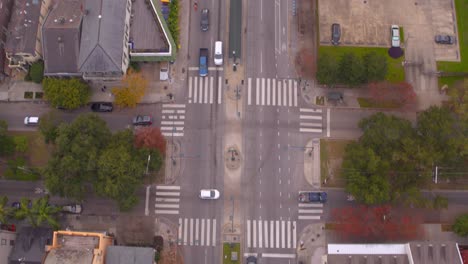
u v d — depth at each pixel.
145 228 115.00
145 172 110.31
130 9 121.00
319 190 117.00
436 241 108.44
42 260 103.25
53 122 118.44
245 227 114.88
